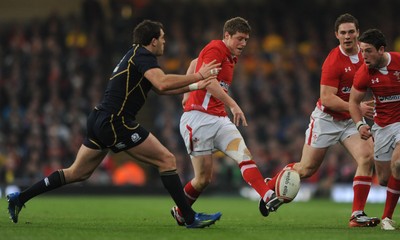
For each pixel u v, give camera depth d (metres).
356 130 39.75
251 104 96.50
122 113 35.03
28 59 101.06
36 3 117.00
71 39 104.62
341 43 39.19
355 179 38.75
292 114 96.12
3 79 99.50
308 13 111.62
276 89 98.69
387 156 37.97
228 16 110.38
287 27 109.75
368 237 32.41
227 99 36.56
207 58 37.53
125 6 108.69
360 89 37.22
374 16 112.75
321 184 82.88
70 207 55.22
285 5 111.62
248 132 92.25
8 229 34.22
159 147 35.25
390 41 110.44
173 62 102.62
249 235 32.75
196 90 36.69
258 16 110.50
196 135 37.78
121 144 35.22
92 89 97.19
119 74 35.09
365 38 36.00
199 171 38.19
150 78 34.44
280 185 36.00
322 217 48.09
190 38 106.19
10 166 84.62
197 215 35.47
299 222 42.41
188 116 38.09
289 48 106.88
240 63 102.25
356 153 39.03
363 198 38.47
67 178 36.81
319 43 108.50
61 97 97.19
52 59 101.00
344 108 38.41
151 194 82.19
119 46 105.25
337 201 77.38
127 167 86.31
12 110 94.81
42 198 73.88
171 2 113.25
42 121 92.31
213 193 83.19
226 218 45.66
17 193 37.03
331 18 111.44
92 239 30.77
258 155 88.06
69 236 31.67
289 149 88.69
